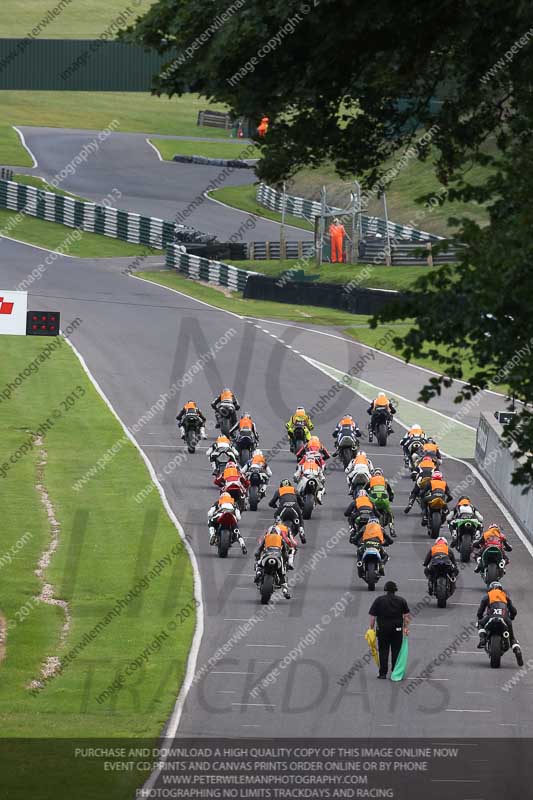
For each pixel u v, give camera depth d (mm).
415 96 47188
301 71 43469
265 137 47062
